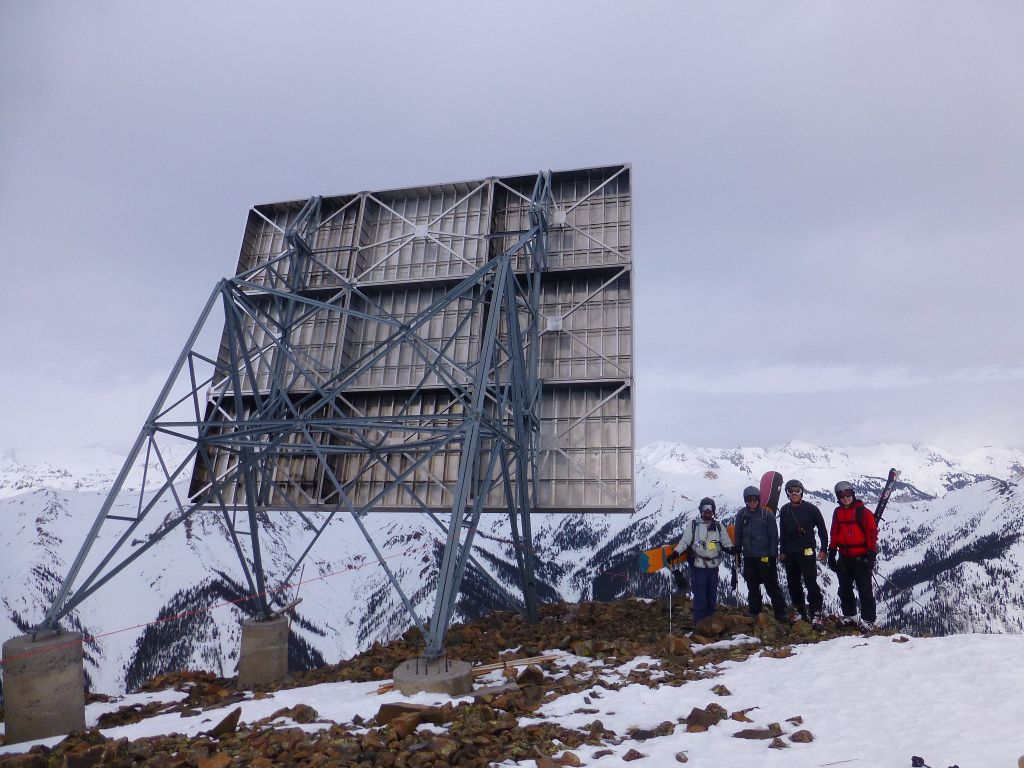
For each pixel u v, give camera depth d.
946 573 179.12
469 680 10.71
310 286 22.88
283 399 18.84
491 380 20.38
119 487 13.29
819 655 10.32
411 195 23.77
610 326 20.81
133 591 164.75
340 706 10.09
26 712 10.69
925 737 6.67
